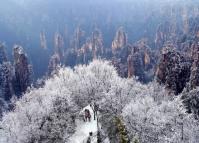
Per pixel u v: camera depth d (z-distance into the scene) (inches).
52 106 3090.6
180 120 2915.8
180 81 4977.9
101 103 3314.5
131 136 2723.9
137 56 7037.4
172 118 2940.5
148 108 3110.2
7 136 2977.4
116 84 3641.7
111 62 6845.5
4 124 3159.5
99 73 4136.3
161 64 5295.3
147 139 2792.8
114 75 4121.6
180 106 3299.7
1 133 3031.5
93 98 3553.2
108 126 2965.1
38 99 3538.4
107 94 3395.7
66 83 3850.9
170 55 5285.4
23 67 7190.0
